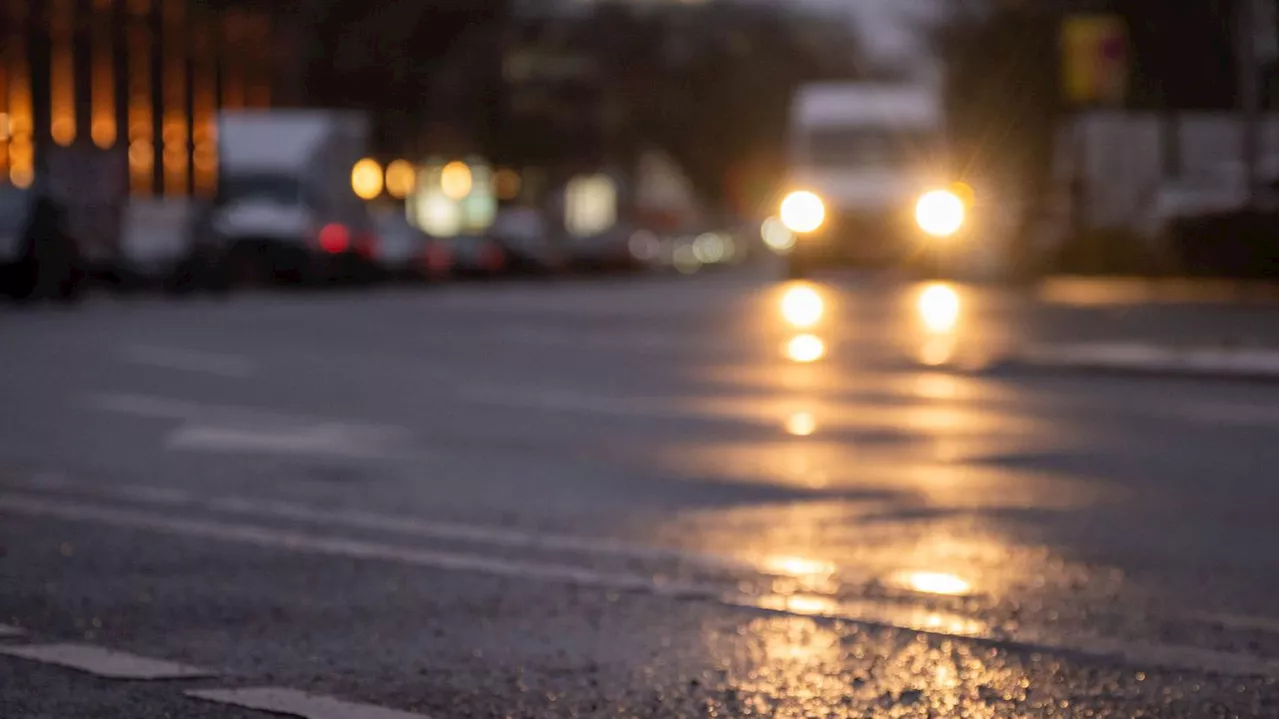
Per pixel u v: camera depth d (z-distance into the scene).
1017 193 85.62
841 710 10.50
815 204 64.06
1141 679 11.31
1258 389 30.98
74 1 113.94
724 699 10.76
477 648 12.12
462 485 19.84
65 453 22.30
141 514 17.81
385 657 11.84
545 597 13.87
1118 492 19.30
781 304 56.56
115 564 15.16
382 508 18.30
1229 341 37.38
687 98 148.38
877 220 63.84
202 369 33.44
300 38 118.88
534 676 11.34
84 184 72.62
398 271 85.00
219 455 22.20
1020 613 13.33
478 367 34.16
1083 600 13.83
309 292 72.62
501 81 123.44
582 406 27.64
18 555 15.54
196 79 120.50
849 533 16.84
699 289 74.69
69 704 10.52
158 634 12.52
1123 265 64.44
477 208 128.25
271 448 22.86
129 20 117.38
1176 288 59.66
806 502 18.62
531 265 99.62
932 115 64.81
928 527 17.14
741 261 154.38
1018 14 86.31
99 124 115.69
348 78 118.00
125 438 23.73
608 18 140.38
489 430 24.69
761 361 35.66
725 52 153.00
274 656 11.86
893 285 64.75
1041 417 26.53
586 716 10.38
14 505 18.28
